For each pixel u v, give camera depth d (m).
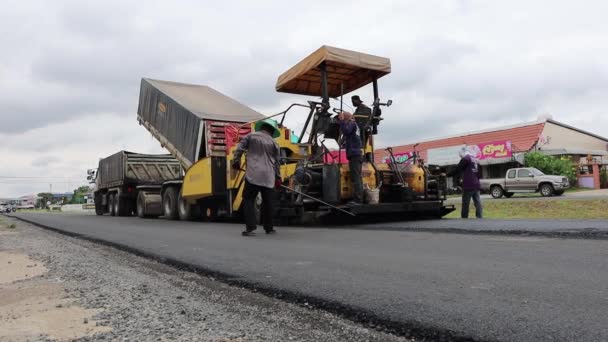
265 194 6.93
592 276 3.04
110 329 2.48
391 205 8.33
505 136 34.81
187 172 12.16
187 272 4.13
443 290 2.82
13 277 4.25
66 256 5.65
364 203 8.26
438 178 9.59
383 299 2.71
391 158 9.00
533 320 2.18
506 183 24.62
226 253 4.90
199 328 2.46
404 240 5.41
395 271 3.49
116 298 3.23
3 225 13.27
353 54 8.78
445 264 3.68
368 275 3.39
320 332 2.32
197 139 11.91
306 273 3.59
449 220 8.09
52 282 3.92
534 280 2.98
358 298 2.77
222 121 11.95
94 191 22.70
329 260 4.15
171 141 13.59
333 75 9.63
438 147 38.25
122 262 4.95
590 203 15.68
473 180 9.08
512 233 5.54
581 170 32.06
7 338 2.35
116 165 18.73
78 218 17.09
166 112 13.84
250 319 2.60
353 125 8.02
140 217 16.16
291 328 2.41
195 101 13.68
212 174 10.88
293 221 9.01
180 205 13.17
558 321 2.14
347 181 8.27
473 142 36.16
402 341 2.15
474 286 2.89
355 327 2.38
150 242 6.44
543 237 5.09
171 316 2.72
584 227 5.50
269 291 3.17
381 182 8.73
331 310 2.67
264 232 7.24
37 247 6.87
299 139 9.41
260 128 7.05
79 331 2.46
